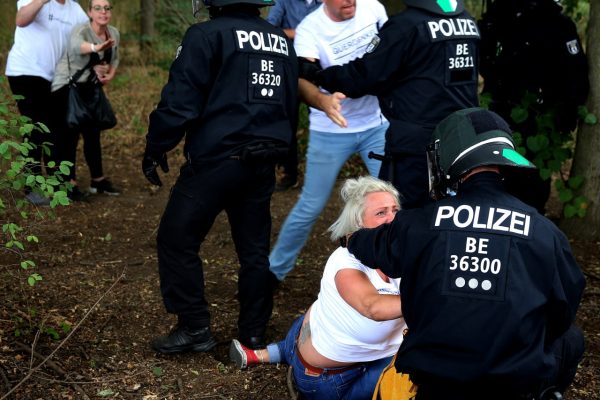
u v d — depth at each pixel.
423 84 3.61
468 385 2.10
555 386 2.51
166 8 10.40
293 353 3.22
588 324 4.11
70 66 5.54
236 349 3.46
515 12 4.84
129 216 5.78
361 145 4.20
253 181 3.50
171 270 3.53
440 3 3.60
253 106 3.39
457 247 2.09
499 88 5.06
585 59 4.86
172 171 7.07
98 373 3.46
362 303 2.76
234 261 5.00
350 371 3.03
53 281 4.44
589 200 5.19
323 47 3.96
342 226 2.96
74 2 5.73
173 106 3.26
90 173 6.39
